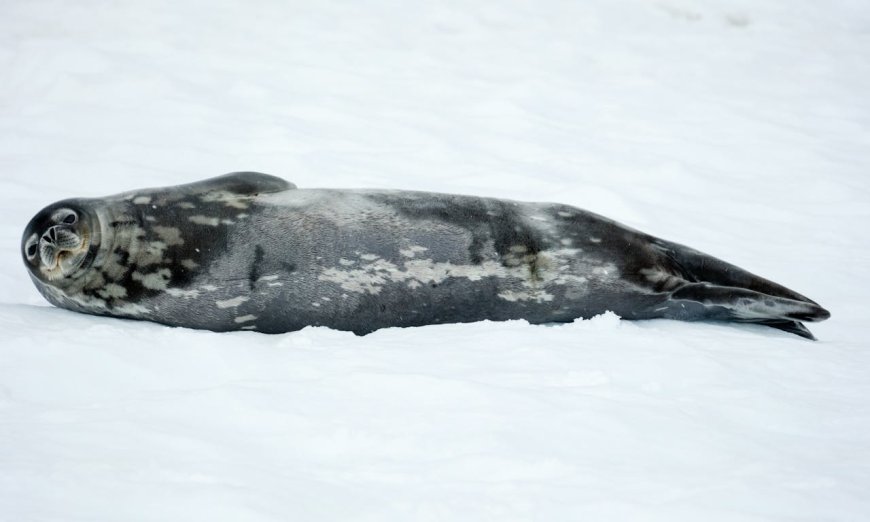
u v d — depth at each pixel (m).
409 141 27.84
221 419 10.50
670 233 21.97
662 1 46.72
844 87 36.50
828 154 29.03
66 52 33.41
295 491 8.75
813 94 35.53
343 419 10.48
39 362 12.32
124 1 41.59
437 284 14.88
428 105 31.77
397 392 11.32
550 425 10.33
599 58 39.09
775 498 8.66
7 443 9.72
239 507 8.35
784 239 22.20
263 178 16.05
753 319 15.76
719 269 16.19
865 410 11.09
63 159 24.62
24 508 8.32
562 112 32.19
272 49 36.97
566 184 24.42
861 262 20.61
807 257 20.86
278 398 11.09
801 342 14.55
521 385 11.68
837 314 17.42
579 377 11.88
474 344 13.46
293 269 14.74
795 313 14.88
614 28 43.28
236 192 15.54
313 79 33.69
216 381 12.02
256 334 14.77
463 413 10.64
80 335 13.27
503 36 41.16
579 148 28.33
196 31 38.53
